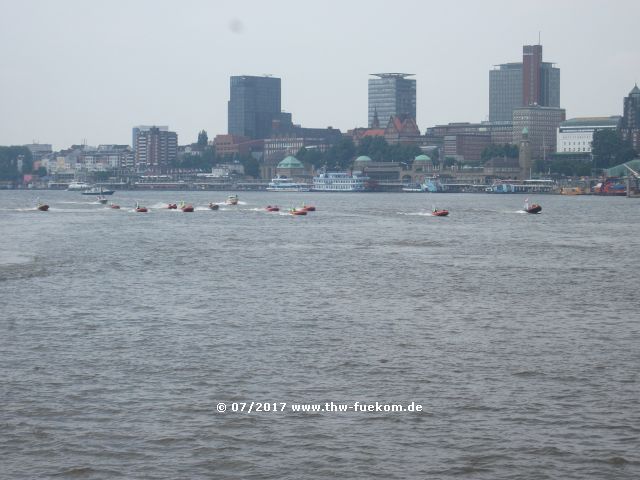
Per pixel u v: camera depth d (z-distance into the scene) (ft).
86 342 651.25
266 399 518.78
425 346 640.99
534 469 430.20
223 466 433.07
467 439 462.19
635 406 507.30
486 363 594.24
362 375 565.53
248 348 632.79
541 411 499.10
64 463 434.71
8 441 457.68
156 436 464.65
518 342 654.94
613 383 548.72
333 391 533.96
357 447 453.17
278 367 582.76
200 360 599.16
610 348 636.07
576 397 522.88
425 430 473.26
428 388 539.29
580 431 472.03
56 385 542.57
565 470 429.79
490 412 497.87
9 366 583.58
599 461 438.40
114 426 476.95
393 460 439.22
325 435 467.11
